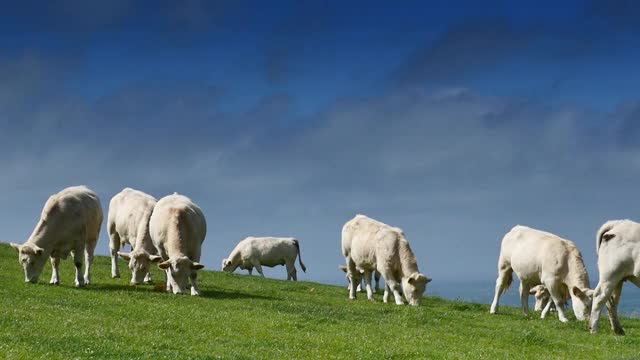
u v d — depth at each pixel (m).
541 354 20.00
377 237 32.50
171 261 28.64
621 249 24.38
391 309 28.38
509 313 31.84
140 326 20.06
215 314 23.25
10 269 33.69
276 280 43.03
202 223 30.98
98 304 23.86
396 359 17.73
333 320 23.98
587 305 27.47
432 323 25.45
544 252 28.83
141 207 33.25
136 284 31.36
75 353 15.28
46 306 22.42
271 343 18.95
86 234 29.75
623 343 22.70
